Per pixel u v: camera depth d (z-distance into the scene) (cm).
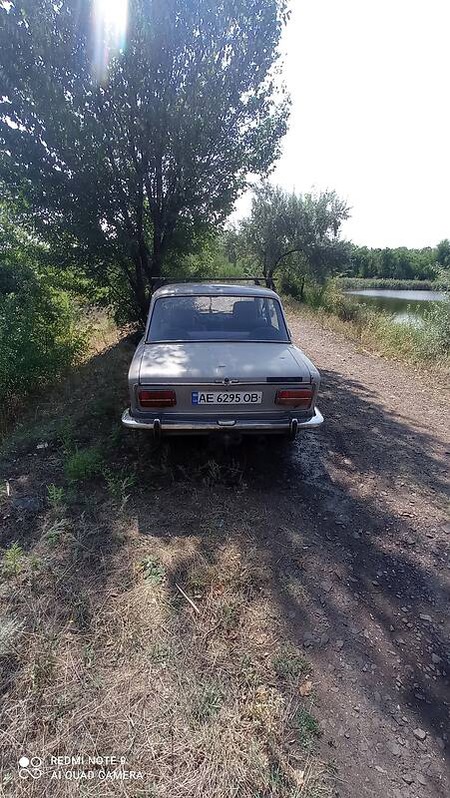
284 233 2283
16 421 548
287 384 345
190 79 720
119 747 171
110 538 293
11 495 343
